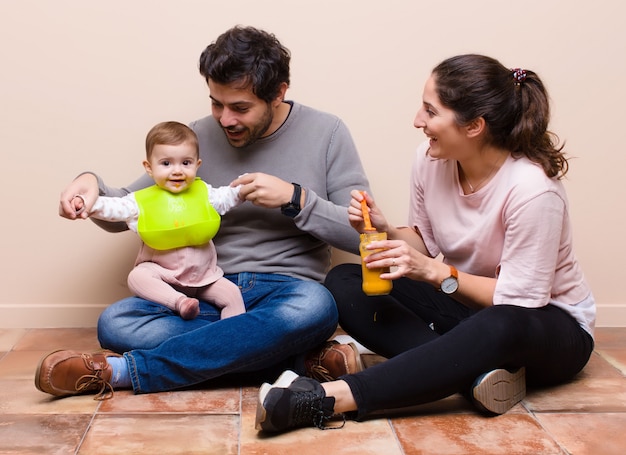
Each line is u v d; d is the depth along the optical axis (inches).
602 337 88.1
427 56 87.1
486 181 66.4
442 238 70.9
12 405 64.0
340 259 91.5
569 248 66.9
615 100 89.0
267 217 76.7
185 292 74.7
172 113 86.4
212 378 69.2
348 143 78.0
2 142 86.0
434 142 65.4
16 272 88.8
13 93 85.2
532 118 62.9
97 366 65.9
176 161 72.5
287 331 66.8
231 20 85.2
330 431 58.7
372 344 69.8
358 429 59.3
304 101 87.3
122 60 85.3
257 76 68.1
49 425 59.6
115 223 76.3
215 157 77.9
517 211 62.5
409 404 60.0
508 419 62.0
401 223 90.0
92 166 86.9
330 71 86.8
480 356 59.6
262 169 76.7
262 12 85.4
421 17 86.6
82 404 64.3
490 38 87.3
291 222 76.8
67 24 84.4
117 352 71.0
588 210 91.0
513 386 63.3
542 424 61.1
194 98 86.2
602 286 92.4
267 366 68.8
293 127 76.9
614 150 90.0
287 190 70.7
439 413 63.2
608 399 67.1
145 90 85.8
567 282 67.6
